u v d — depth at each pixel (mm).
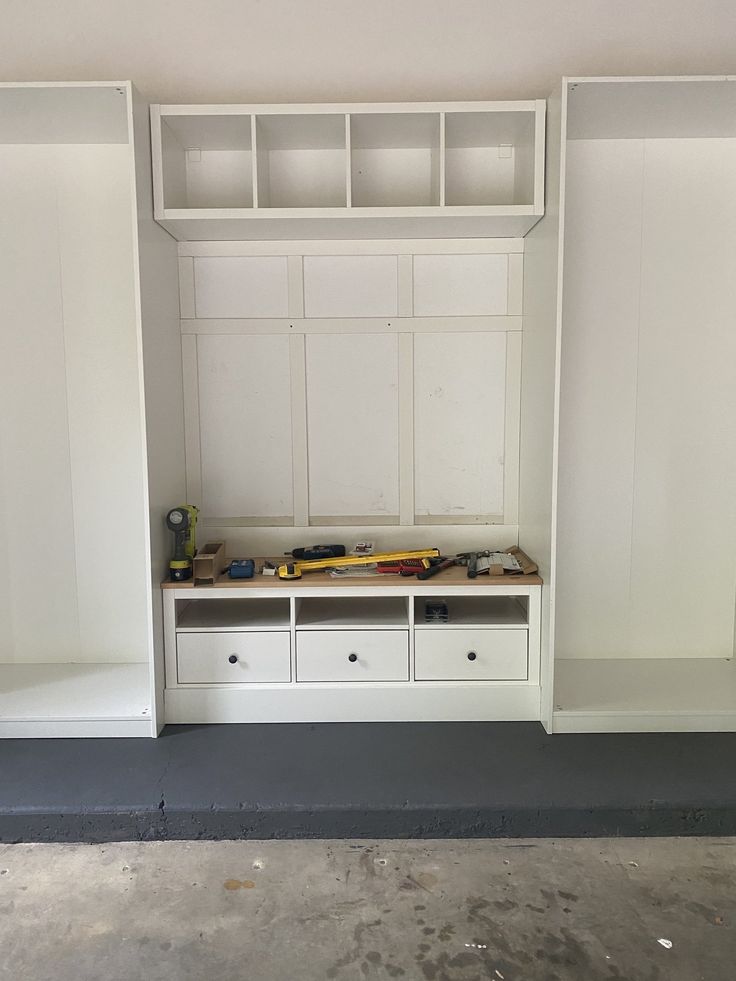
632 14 2945
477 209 2723
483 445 3188
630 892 2104
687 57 2963
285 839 2357
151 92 3004
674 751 2637
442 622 2875
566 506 3168
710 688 2941
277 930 1973
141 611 3205
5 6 2951
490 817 2334
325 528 3197
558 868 2207
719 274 3082
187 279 3096
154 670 2746
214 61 2988
